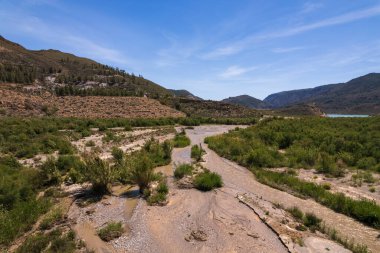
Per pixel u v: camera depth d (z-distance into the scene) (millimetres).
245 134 30188
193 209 10070
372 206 10078
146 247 7410
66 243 7281
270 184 13562
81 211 9773
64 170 14492
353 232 8742
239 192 12172
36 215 9148
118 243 7582
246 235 8148
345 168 17109
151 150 20125
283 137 25297
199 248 7402
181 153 21453
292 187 13250
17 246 7457
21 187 10812
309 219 9273
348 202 10594
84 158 13852
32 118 39312
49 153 20094
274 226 8672
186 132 39312
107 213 9594
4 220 8406
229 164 18078
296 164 17922
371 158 18062
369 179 14289
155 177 13258
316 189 12523
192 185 12836
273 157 19062
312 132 27578
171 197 11219
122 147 22688
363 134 25984
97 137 29250
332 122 36906
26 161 17406
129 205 10344
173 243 7637
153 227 8555
